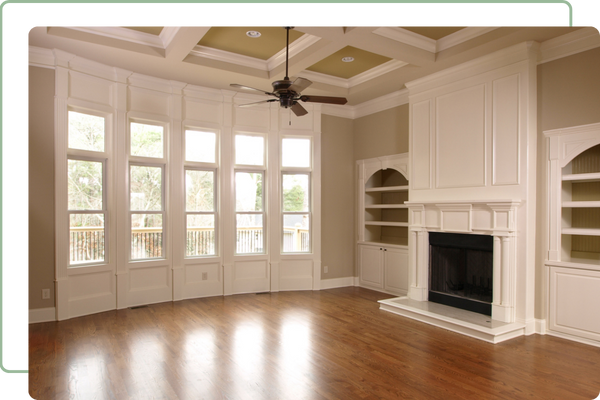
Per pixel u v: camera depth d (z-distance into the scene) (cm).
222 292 604
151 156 554
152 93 546
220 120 602
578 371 326
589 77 386
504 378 313
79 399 276
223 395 284
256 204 636
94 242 503
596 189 420
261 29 429
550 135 413
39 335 410
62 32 414
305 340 400
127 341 393
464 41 434
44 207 457
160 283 557
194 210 591
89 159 500
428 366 336
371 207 657
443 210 490
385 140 627
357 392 289
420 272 524
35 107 452
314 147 653
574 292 396
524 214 416
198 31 399
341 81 595
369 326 448
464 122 475
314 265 651
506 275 423
